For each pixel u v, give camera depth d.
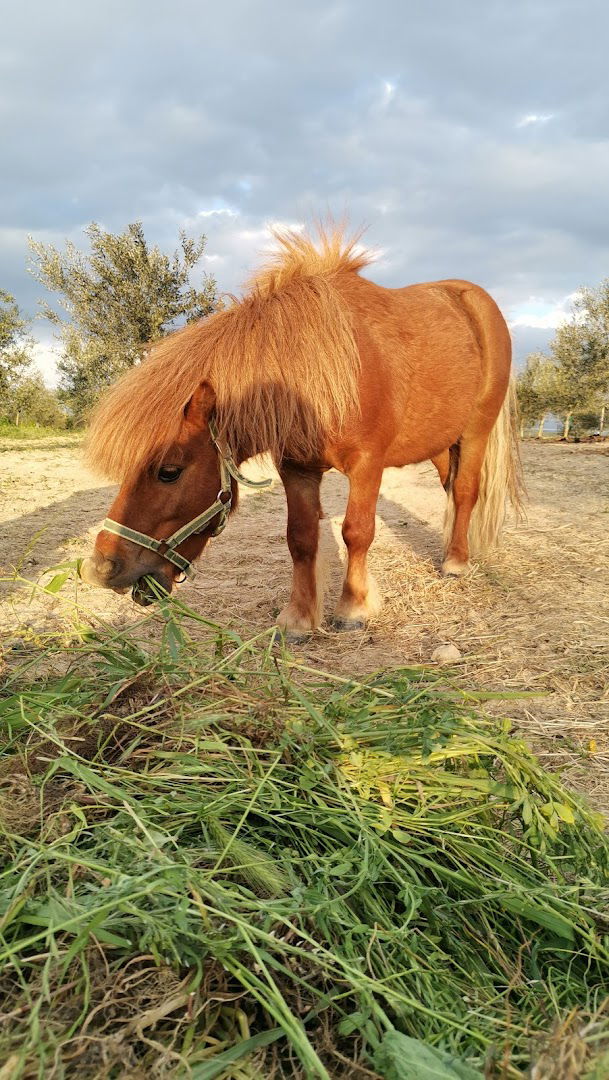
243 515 7.62
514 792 1.72
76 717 1.89
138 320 25.14
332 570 5.29
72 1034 1.09
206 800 1.63
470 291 4.83
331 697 2.02
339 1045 1.22
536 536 6.23
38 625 3.93
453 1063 1.11
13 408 26.03
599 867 1.74
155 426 3.08
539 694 2.09
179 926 1.24
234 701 1.94
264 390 3.31
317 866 1.51
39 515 7.25
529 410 30.98
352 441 3.70
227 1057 1.11
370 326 3.77
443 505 7.98
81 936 1.16
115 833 1.46
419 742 1.86
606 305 27.86
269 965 1.28
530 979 1.44
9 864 1.44
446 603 4.48
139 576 3.18
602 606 4.36
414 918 1.49
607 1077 1.00
